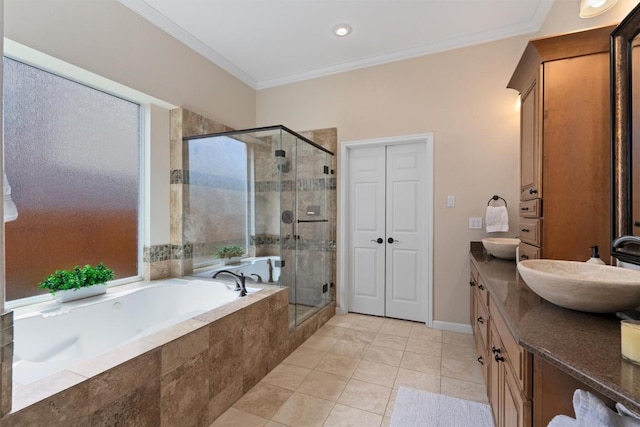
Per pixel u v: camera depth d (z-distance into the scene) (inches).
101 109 95.3
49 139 82.5
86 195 91.4
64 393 41.7
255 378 82.6
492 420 66.7
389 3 94.7
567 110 63.9
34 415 38.6
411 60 124.2
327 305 134.4
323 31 110.0
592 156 62.4
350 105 135.2
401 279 131.9
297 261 120.0
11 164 75.1
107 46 87.6
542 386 35.8
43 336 70.9
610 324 38.5
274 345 91.7
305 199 126.3
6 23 67.4
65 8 77.9
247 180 120.3
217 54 126.3
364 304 138.6
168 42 107.0
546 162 65.2
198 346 64.2
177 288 104.3
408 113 124.7
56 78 83.9
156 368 54.9
